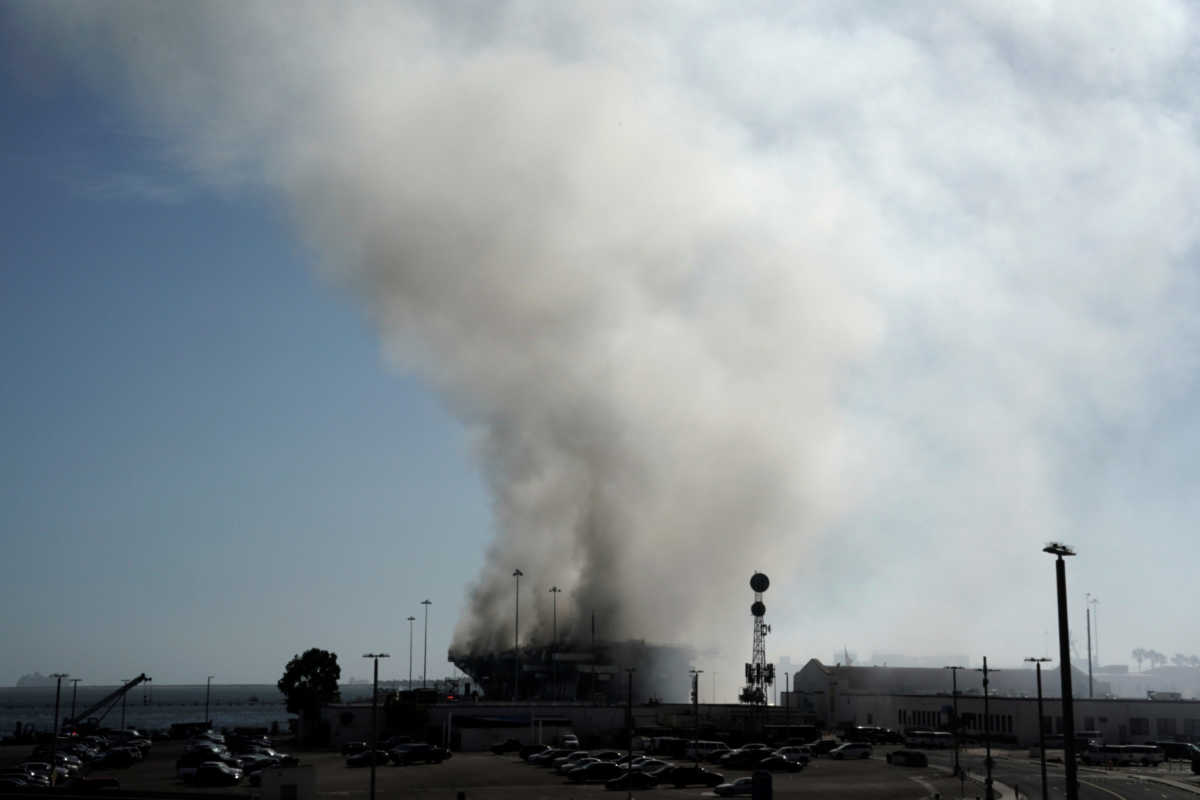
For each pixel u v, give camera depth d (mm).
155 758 171250
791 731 193500
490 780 132875
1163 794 119250
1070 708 58438
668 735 192875
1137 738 199250
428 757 157125
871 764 155875
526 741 185750
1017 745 195125
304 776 97125
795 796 116062
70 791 99688
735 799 116000
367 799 112562
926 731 197500
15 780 119250
